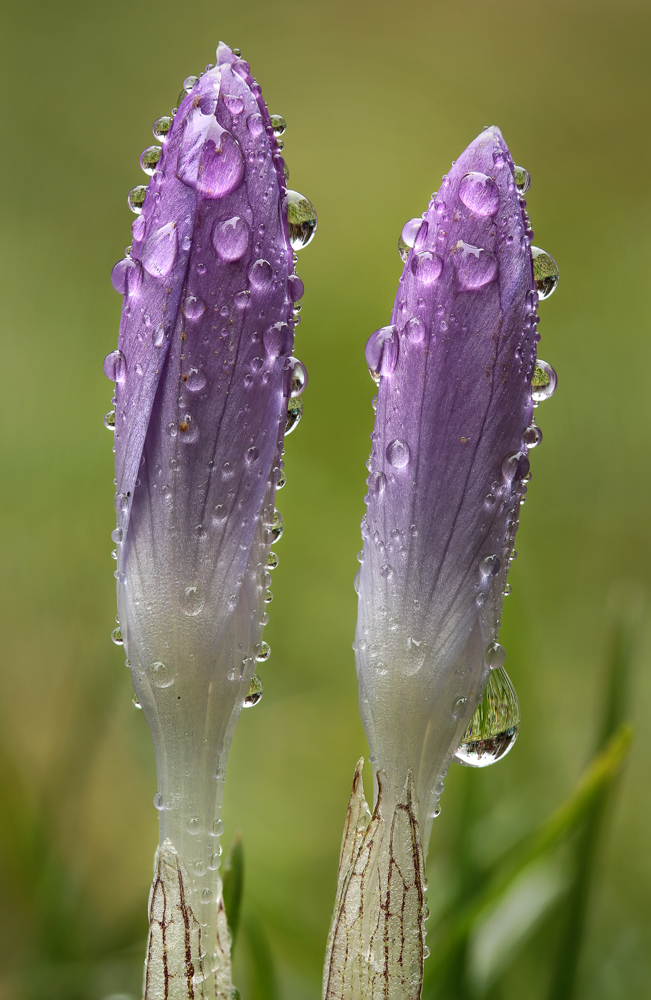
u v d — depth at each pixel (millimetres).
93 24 874
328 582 439
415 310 203
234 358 203
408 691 205
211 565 205
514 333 203
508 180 203
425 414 204
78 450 505
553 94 801
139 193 210
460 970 239
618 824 320
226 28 875
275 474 206
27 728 354
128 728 331
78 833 301
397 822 206
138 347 204
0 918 278
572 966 242
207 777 207
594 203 684
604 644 407
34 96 770
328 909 286
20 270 620
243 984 253
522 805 268
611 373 555
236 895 223
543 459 514
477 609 205
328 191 667
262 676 386
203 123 202
